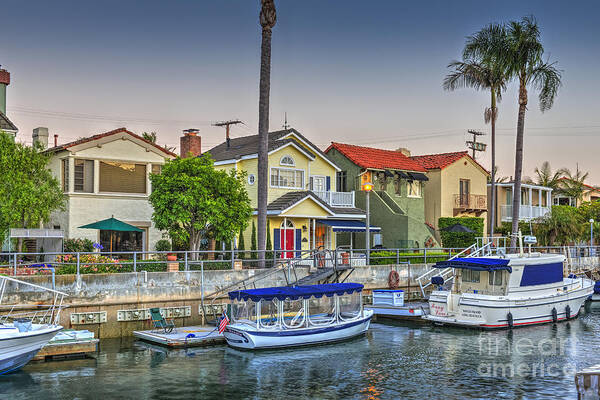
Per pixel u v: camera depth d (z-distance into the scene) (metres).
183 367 22.02
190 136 44.19
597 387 16.84
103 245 34.72
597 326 31.12
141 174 36.28
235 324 25.59
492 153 44.09
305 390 19.42
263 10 32.94
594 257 51.03
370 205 48.16
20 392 18.86
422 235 46.84
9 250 29.94
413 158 57.50
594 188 79.81
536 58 41.00
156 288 27.19
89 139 34.44
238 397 18.61
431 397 18.78
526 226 54.94
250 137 48.19
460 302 30.42
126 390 19.17
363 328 28.14
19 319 22.03
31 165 29.19
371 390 19.48
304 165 42.97
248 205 33.03
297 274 31.88
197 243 32.44
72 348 23.03
